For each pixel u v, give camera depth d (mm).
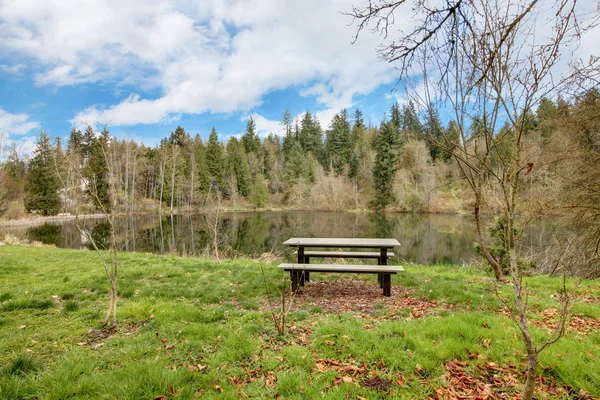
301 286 5496
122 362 2834
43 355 3035
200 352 3047
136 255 9383
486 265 7430
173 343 3176
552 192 8320
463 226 23750
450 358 2859
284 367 2793
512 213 1979
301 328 3623
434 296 4902
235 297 5016
